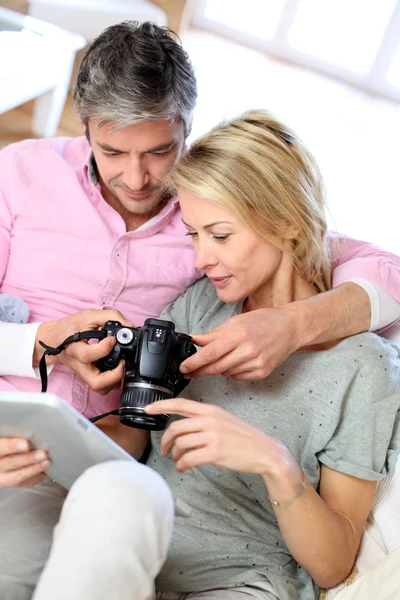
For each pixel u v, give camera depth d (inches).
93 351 53.8
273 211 56.7
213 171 55.4
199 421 48.6
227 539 56.5
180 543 56.1
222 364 52.8
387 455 57.6
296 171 57.9
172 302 69.6
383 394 56.7
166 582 56.0
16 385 65.2
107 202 70.0
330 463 56.6
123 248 68.7
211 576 55.4
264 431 58.2
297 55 231.1
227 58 218.5
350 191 164.6
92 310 58.6
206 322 64.2
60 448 46.5
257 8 231.8
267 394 58.8
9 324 62.9
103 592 38.3
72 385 65.4
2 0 164.4
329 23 227.0
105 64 60.6
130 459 45.3
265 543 57.2
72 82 171.5
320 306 57.0
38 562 50.2
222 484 58.4
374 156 183.3
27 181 69.6
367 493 56.0
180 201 57.7
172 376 53.1
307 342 55.2
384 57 223.1
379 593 49.9
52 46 132.7
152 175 64.6
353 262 63.7
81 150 71.8
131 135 61.4
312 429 57.7
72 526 39.4
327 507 52.7
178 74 62.4
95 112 61.0
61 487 57.9
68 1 167.8
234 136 56.5
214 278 59.6
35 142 71.0
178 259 69.7
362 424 56.4
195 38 226.8
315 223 59.1
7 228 70.5
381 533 57.0
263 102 195.2
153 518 39.6
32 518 52.9
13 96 124.4
